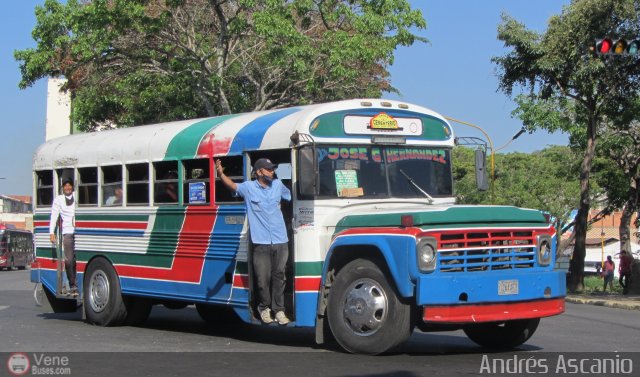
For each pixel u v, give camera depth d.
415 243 8.32
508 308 8.73
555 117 25.31
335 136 9.63
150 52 24.44
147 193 11.90
